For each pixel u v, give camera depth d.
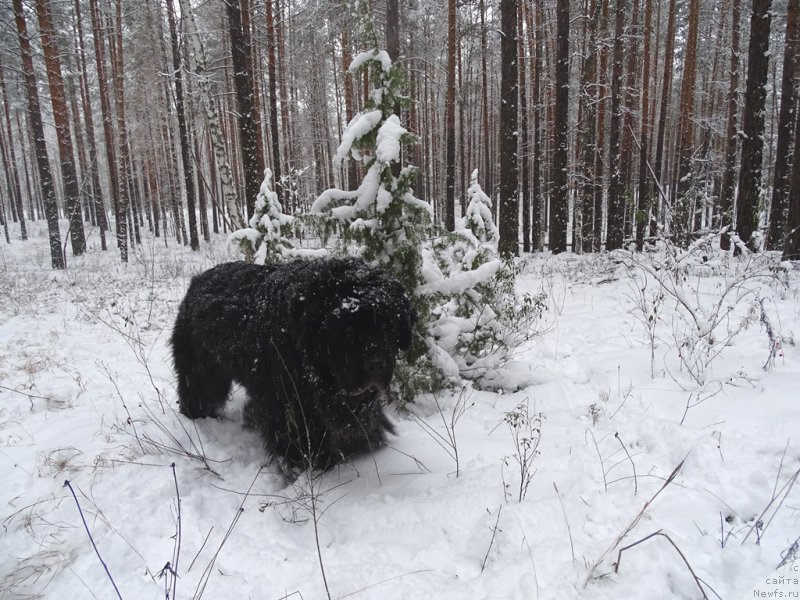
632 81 19.28
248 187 13.06
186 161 23.92
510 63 13.24
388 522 2.82
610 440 3.52
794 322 5.91
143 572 2.47
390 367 3.06
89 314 9.38
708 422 3.54
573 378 4.92
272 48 19.97
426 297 4.41
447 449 3.66
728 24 25.98
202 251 23.97
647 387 4.33
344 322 2.90
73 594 2.36
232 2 12.16
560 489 2.99
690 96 19.88
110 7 24.19
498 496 2.90
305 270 3.24
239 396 4.88
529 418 3.81
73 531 2.84
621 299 8.36
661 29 32.72
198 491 3.20
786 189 11.78
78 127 29.88
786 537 2.38
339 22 18.05
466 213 5.51
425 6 23.95
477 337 4.88
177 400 4.82
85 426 4.21
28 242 30.59
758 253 8.31
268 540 2.70
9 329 8.52
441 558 2.48
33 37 17.53
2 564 2.62
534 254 18.55
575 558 2.34
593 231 20.84
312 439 3.37
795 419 3.36
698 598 2.08
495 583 2.21
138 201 40.69
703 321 4.87
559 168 16.58
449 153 19.69
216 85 21.53
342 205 4.59
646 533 2.50
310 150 35.69
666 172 34.72
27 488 3.31
